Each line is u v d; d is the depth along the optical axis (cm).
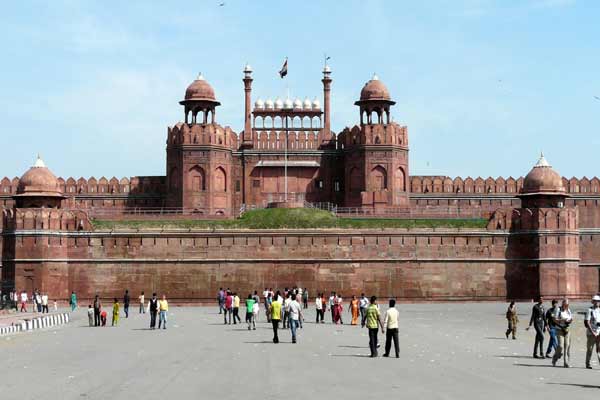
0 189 8806
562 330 2767
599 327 2716
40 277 7144
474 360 2920
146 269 7331
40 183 7444
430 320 5172
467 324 4825
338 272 7406
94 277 7300
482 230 7538
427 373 2542
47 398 2098
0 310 6531
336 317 4972
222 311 6059
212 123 8675
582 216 8788
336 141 9150
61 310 6675
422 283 7444
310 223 7569
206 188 8556
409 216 8188
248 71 9169
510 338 3891
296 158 9075
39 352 3225
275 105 9144
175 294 7331
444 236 7488
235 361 2864
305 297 6725
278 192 9038
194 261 7350
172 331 4325
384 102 8906
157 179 8950
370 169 8700
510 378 2452
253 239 7400
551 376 2512
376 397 2098
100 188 8938
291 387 2255
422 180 9012
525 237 7531
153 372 2575
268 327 4603
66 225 7319
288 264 7394
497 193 8988
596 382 2391
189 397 2098
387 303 7369
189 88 8750
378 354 3106
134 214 8312
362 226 7606
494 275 7512
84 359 2959
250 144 9050
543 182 7788
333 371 2581
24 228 7175
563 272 7450
